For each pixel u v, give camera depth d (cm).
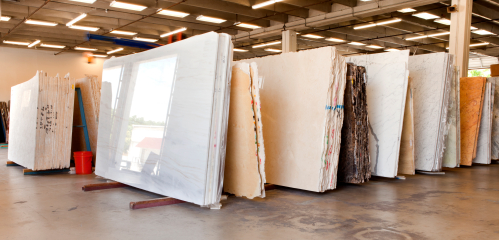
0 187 425
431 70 574
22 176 503
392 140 494
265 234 259
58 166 530
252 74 368
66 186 432
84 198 369
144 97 404
